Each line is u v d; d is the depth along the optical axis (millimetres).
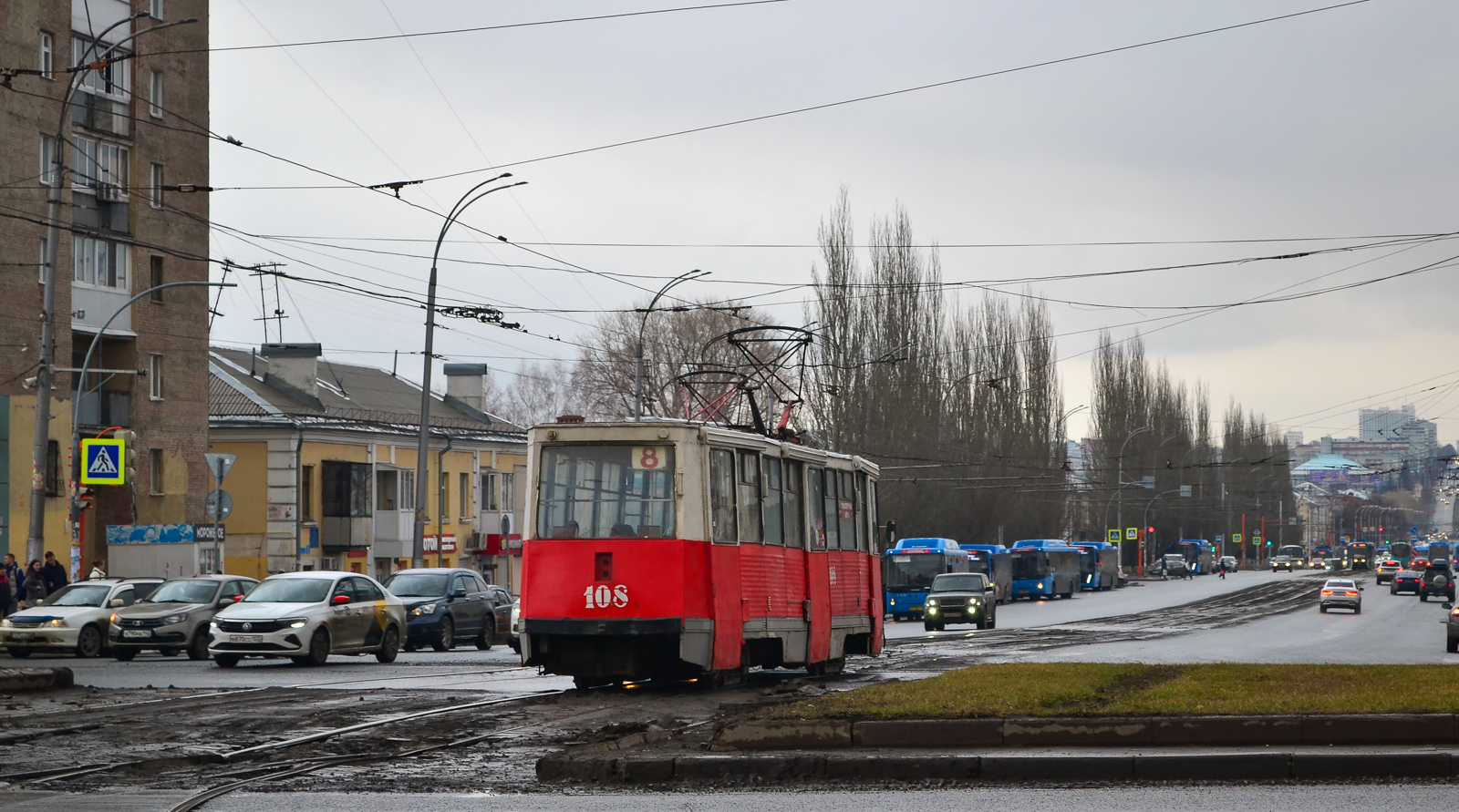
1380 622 59188
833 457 28531
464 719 18047
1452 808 11391
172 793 12594
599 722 17797
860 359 69562
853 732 14203
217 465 40438
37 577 36719
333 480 64625
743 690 22750
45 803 12023
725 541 22812
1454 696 16234
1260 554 175375
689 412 32375
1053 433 85500
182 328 58344
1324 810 11344
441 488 74312
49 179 51312
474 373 84938
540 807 11898
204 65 59938
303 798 12391
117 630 33344
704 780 13258
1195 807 11547
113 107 54719
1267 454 149000
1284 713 14641
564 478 22344
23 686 21969
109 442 40906
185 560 50469
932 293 71375
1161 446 110625
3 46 49281
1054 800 12000
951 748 14031
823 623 26938
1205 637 44281
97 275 54219
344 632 31531
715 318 84312
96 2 53906
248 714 18547
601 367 86562
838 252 69625
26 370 50000
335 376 75812
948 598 52781
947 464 75625
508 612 44406
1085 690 17500
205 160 59906
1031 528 89562
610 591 21781
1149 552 137875
